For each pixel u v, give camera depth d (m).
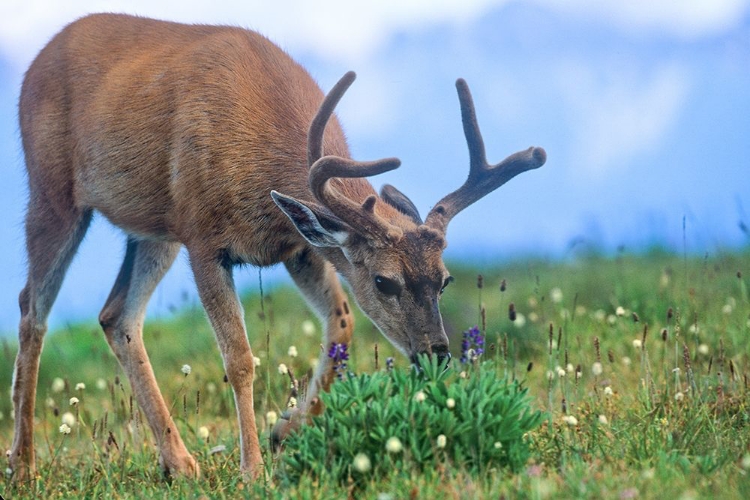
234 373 10.38
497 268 20.45
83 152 11.94
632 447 8.41
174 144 11.10
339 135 11.34
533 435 8.95
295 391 10.04
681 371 11.16
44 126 12.30
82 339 18.33
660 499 6.93
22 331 11.84
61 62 12.30
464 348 9.49
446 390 8.30
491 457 7.91
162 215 11.46
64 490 9.48
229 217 10.77
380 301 10.12
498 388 8.25
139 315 11.91
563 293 15.98
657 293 14.56
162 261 12.16
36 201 12.42
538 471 7.43
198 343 15.62
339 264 10.67
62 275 12.22
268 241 10.93
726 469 7.74
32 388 11.52
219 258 10.85
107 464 9.57
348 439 7.88
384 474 7.73
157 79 11.43
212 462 10.17
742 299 13.36
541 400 11.05
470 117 10.63
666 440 8.55
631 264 18.20
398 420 7.92
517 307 15.70
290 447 8.64
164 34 12.02
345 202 10.02
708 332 12.39
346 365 9.77
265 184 10.72
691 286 14.64
